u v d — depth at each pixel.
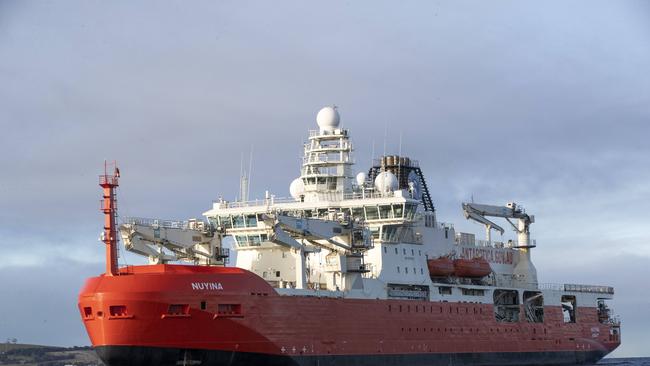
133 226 89.38
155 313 80.25
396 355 99.06
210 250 95.50
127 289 80.06
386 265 103.25
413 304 102.38
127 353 80.75
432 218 113.25
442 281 111.06
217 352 83.56
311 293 91.44
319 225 93.69
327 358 91.44
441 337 105.56
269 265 100.12
